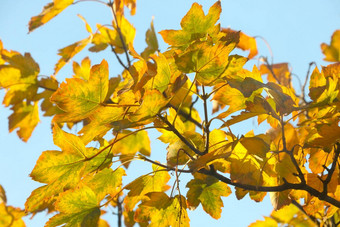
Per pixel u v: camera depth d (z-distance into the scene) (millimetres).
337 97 2076
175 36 2117
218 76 2062
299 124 2092
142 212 2145
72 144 2064
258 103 2055
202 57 2041
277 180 2094
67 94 1970
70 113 1987
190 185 2205
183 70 2045
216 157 1991
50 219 2074
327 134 2061
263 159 2020
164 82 2018
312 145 2076
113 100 2736
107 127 2027
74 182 2094
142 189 2158
